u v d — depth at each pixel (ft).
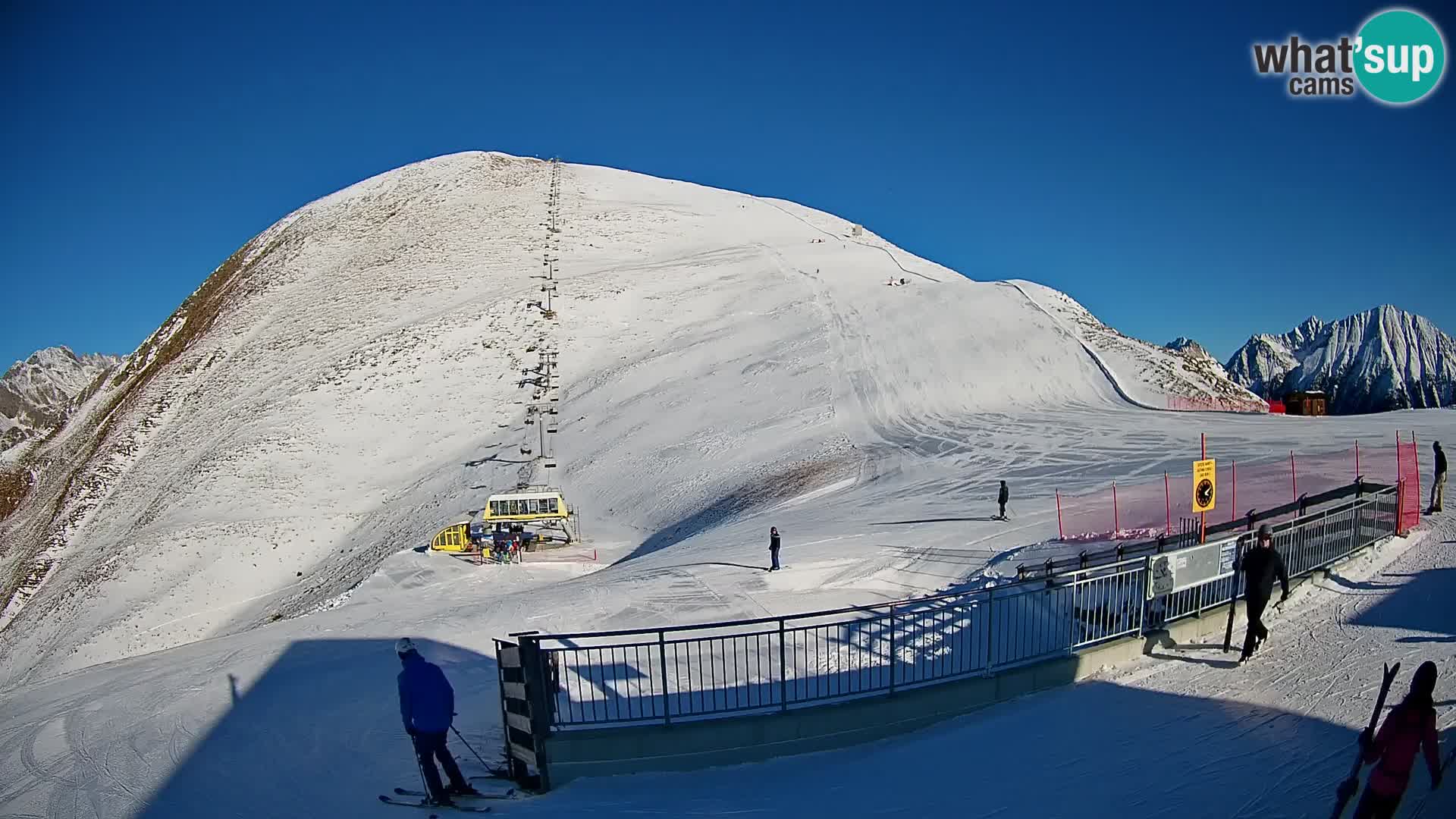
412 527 119.34
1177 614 32.73
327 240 268.21
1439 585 34.22
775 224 283.18
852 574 53.36
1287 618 33.40
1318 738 23.07
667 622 46.34
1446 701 24.03
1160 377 137.90
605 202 284.61
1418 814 18.33
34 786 31.22
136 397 212.43
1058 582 32.09
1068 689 29.14
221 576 117.60
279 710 37.58
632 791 24.49
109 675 49.70
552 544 98.84
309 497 137.39
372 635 49.83
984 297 180.96
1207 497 36.58
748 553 62.69
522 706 26.76
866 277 219.00
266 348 204.54
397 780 28.55
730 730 26.04
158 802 28.48
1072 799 21.24
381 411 161.17
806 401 134.82
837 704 27.02
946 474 89.10
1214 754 22.86
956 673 29.14
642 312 200.03
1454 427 89.45
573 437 142.61
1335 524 38.24
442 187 294.05
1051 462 88.84
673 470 118.52
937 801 21.95
